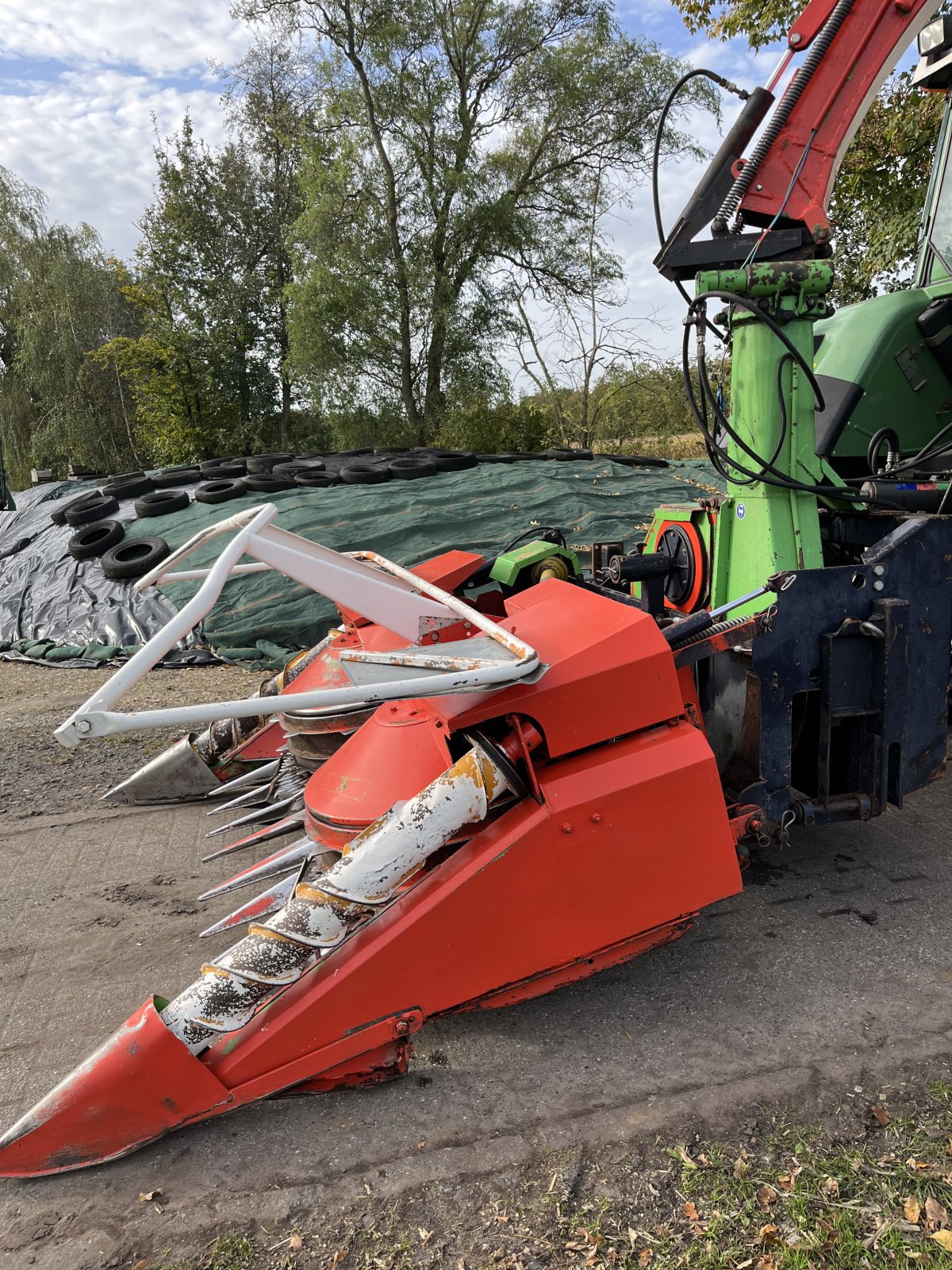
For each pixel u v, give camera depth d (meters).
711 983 2.78
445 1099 2.31
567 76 19.88
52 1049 2.57
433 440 21.64
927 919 3.09
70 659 7.77
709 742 3.18
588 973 2.42
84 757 5.12
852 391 3.96
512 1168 2.07
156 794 4.38
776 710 2.88
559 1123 2.20
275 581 8.05
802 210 3.12
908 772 3.11
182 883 3.59
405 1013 2.22
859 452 4.07
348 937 2.24
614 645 2.46
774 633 2.84
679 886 2.46
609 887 2.38
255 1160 2.13
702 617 2.77
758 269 2.97
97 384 30.89
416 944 2.20
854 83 3.09
